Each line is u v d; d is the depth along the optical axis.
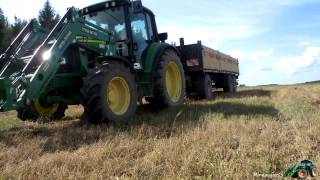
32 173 3.95
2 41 43.69
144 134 5.78
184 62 13.03
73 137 5.86
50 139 5.69
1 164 4.47
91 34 7.80
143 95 8.61
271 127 5.70
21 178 3.83
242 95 13.93
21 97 6.22
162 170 3.85
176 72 9.84
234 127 5.88
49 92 7.69
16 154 4.82
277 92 14.97
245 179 3.41
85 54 7.72
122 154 4.63
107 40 8.29
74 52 7.64
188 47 13.02
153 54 8.90
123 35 8.77
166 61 9.22
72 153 4.76
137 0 8.48
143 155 4.59
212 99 12.59
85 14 9.16
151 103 9.20
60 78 7.48
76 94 7.86
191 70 12.95
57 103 8.59
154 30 9.93
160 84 8.91
